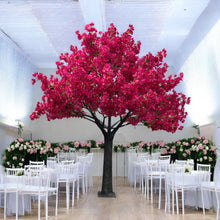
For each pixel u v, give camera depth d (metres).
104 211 7.12
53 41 11.95
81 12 9.44
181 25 10.58
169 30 11.08
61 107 7.87
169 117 8.05
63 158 11.98
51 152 11.23
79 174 9.60
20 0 8.69
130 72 7.93
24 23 10.37
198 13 9.57
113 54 7.84
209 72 10.86
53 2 8.79
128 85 7.32
